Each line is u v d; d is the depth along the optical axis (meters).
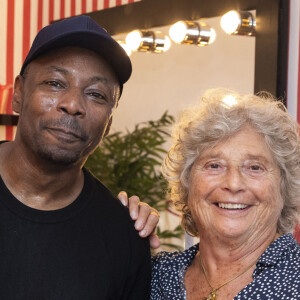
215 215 1.38
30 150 1.26
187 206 1.55
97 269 1.34
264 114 1.36
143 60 2.91
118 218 1.43
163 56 2.87
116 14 2.93
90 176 1.45
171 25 2.73
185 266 1.51
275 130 1.35
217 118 1.36
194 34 2.60
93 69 1.26
